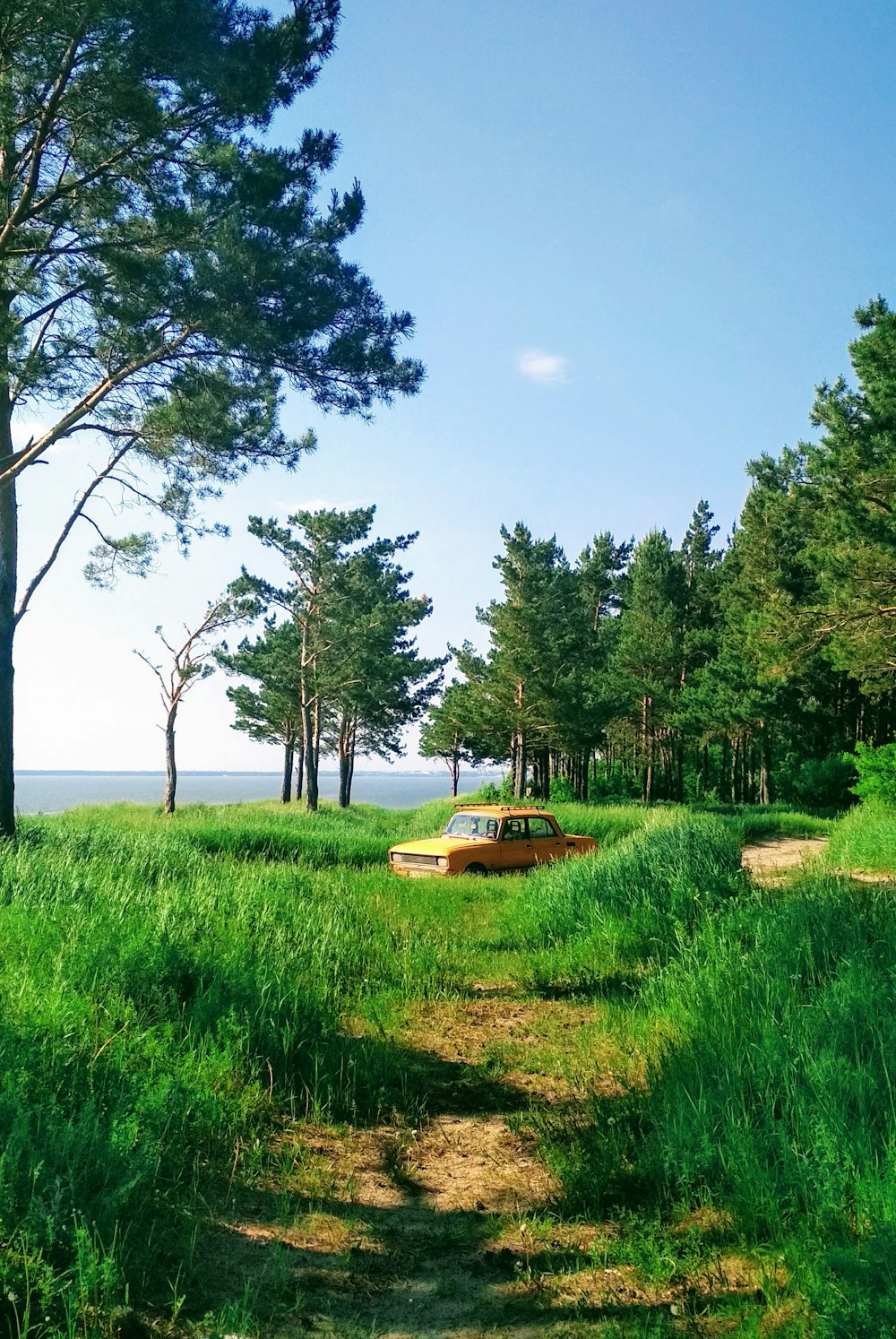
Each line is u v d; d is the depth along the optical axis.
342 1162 4.74
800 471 52.75
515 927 11.04
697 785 65.69
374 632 42.59
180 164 13.75
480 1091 5.94
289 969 7.49
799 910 7.57
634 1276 3.59
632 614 63.12
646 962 9.34
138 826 23.20
